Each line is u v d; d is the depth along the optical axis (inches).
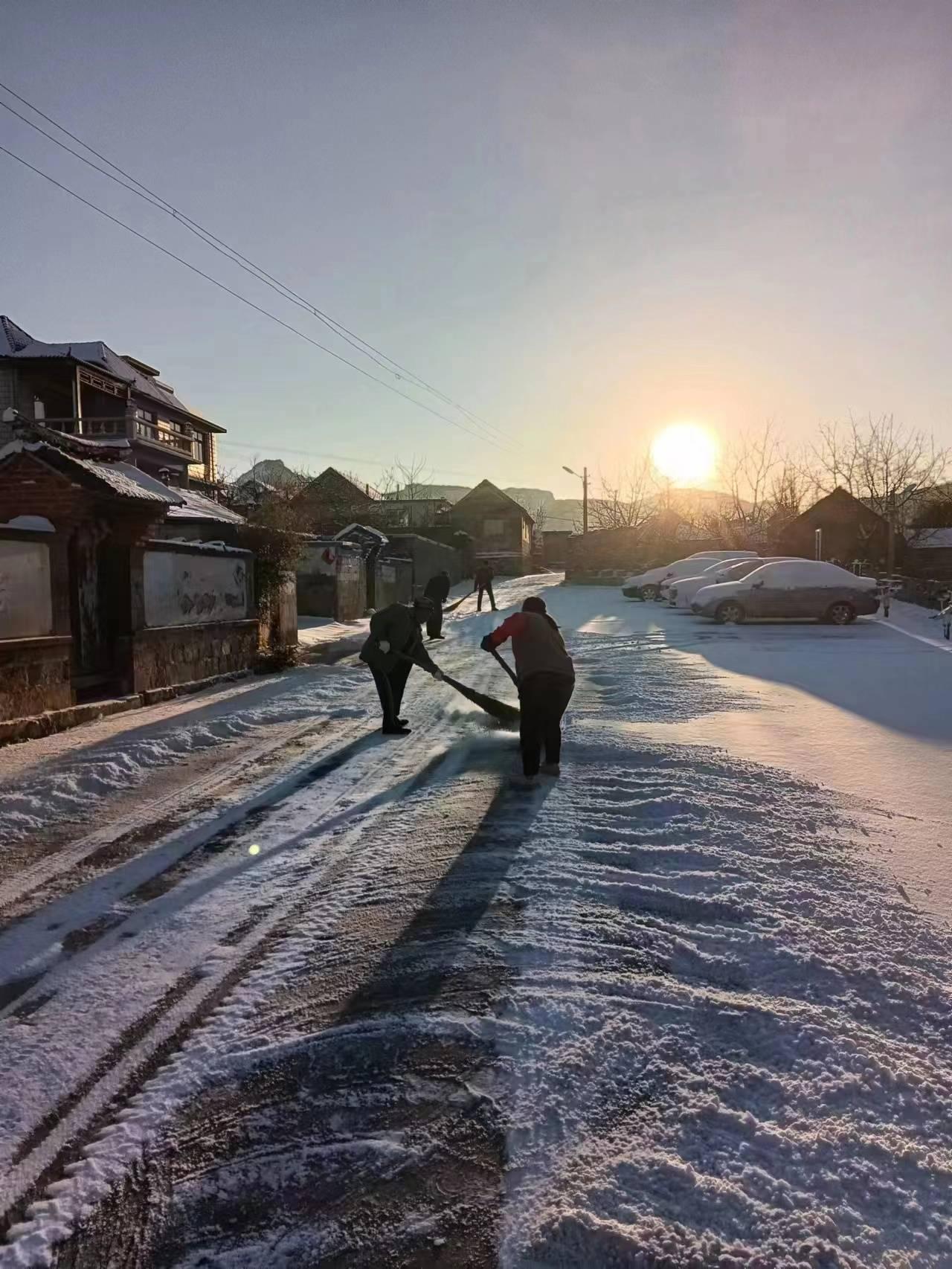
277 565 559.2
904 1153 93.5
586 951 139.8
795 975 132.3
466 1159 93.9
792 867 175.9
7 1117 104.2
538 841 191.6
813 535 1670.8
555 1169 91.4
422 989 129.6
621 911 155.1
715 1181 89.3
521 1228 84.0
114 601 388.2
